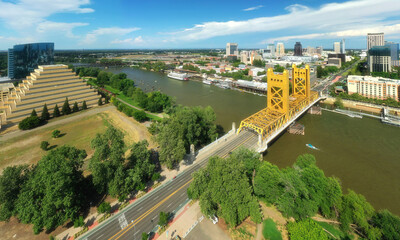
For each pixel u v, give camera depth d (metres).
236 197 75.75
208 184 83.88
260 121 167.75
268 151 149.88
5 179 78.56
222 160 85.50
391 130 175.50
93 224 84.50
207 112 161.75
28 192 78.62
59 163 82.56
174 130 126.75
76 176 89.88
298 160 105.12
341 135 170.88
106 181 92.06
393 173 121.12
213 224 84.31
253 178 96.06
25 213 75.19
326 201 82.19
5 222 85.12
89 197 98.25
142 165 103.06
